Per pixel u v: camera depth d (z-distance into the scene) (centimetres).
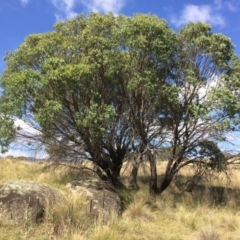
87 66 1075
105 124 1153
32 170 1544
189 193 1366
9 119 1156
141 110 1241
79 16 1335
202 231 846
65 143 1292
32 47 1242
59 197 941
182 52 1255
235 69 1230
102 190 1095
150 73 1129
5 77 1238
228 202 1277
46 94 1108
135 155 1259
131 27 1124
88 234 789
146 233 859
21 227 786
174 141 1283
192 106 1178
